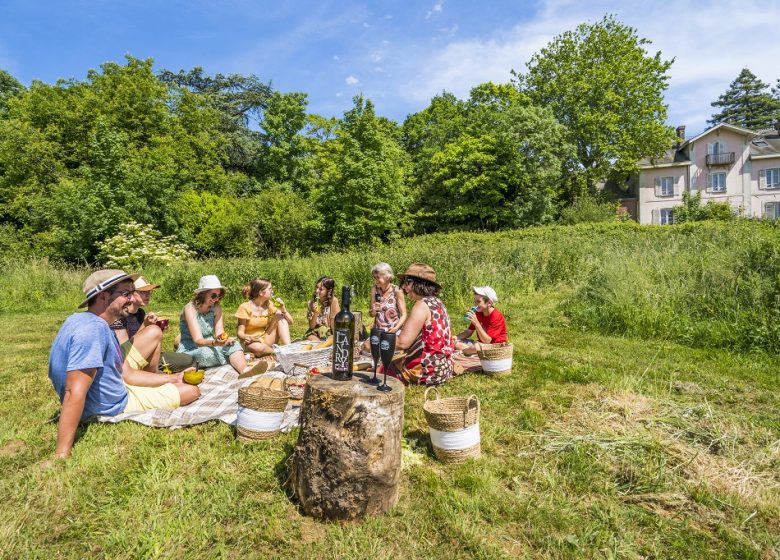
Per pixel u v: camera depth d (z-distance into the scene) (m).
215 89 41.81
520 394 4.46
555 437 3.51
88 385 3.21
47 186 24.91
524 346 6.51
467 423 3.17
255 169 40.53
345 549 2.31
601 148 34.06
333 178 29.36
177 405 3.88
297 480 2.67
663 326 6.93
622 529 2.49
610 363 5.57
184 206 23.28
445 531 2.47
